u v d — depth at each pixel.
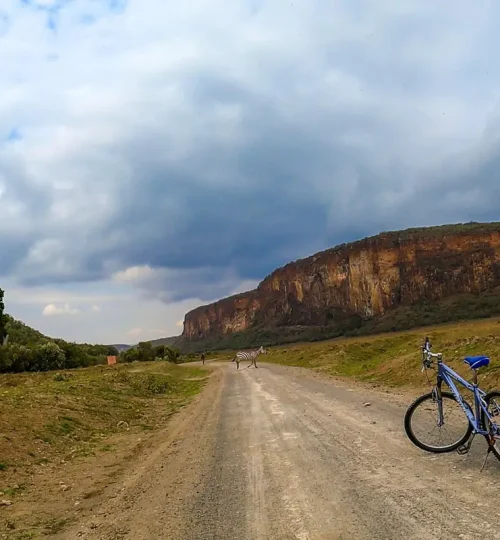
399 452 7.05
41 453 10.12
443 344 19.94
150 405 19.66
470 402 6.68
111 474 8.44
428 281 159.88
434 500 4.93
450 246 161.50
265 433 10.20
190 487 6.71
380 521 4.56
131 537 5.05
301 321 196.75
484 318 118.38
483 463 5.99
